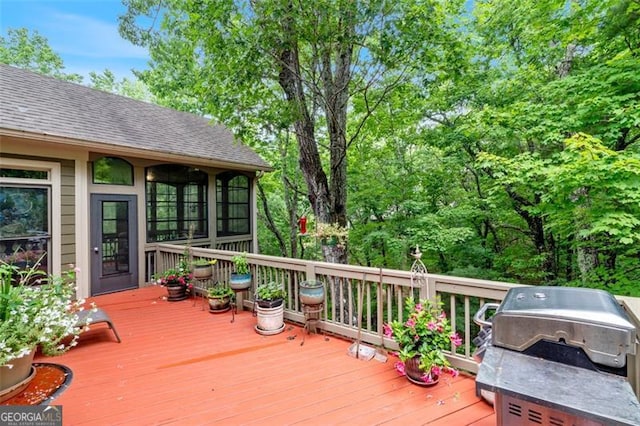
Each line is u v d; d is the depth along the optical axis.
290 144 10.93
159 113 8.34
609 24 4.30
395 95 6.69
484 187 7.76
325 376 2.77
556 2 4.85
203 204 7.77
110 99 7.47
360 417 2.19
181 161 6.84
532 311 1.50
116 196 6.04
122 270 6.10
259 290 3.94
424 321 2.65
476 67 7.19
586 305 1.50
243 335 3.75
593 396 1.21
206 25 4.53
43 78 6.52
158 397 2.47
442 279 2.82
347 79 5.87
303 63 6.02
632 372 1.77
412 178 8.37
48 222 5.11
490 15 6.80
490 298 2.53
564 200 4.53
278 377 2.76
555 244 7.45
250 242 8.95
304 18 4.36
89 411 2.28
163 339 3.64
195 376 2.79
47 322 2.41
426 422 2.12
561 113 4.82
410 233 7.62
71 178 5.34
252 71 4.64
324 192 5.98
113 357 3.18
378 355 3.12
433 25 4.72
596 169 3.72
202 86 5.39
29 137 4.61
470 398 2.41
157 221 6.75
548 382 1.31
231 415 2.23
